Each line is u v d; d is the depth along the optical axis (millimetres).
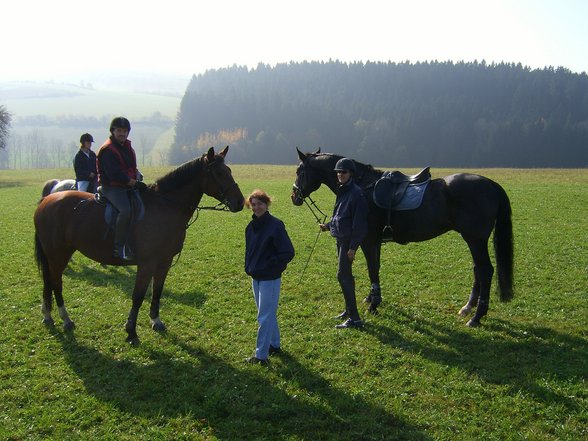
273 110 98000
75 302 8516
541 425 4941
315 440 4742
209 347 6758
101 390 5602
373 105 106250
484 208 7328
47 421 4973
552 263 11031
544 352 6590
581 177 32656
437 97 111312
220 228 15312
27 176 42031
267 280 6098
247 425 4930
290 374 6000
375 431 4875
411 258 11539
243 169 42094
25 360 6305
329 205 20594
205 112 102438
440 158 85500
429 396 5500
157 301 7312
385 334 7199
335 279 9961
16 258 11625
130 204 6660
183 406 5262
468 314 7977
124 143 6789
